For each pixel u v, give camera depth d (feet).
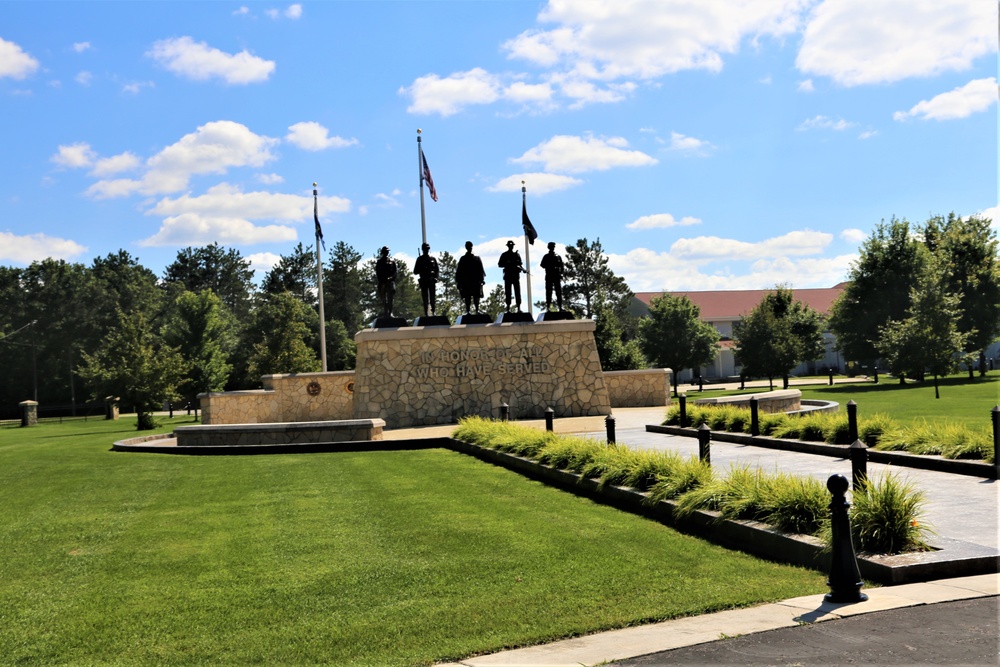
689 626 21.67
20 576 30.14
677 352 191.62
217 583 28.27
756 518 31.01
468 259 95.86
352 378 115.03
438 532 34.76
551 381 93.56
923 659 17.66
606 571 27.81
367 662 20.58
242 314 333.83
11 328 270.46
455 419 91.71
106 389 133.90
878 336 185.06
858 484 30.58
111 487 51.21
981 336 185.88
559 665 19.19
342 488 47.88
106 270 322.55
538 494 43.83
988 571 24.16
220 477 54.54
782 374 184.34
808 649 18.84
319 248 121.08
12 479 56.44
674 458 40.22
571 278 224.94
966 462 40.63
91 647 22.56
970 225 192.34
